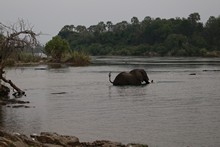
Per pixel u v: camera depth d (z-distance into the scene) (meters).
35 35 35.00
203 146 17.89
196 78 57.38
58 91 42.59
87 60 104.44
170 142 18.70
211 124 22.78
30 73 71.25
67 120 24.88
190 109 28.50
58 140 16.88
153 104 31.45
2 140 14.14
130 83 49.16
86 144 17.27
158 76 61.81
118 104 31.84
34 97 37.19
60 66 93.88
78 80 56.38
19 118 25.61
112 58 156.75
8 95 38.50
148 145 18.17
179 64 99.75
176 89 42.88
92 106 30.88
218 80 53.56
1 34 34.94
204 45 196.00
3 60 35.84
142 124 23.16
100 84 50.38
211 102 31.98
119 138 19.64
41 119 25.22
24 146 14.92
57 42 107.88
